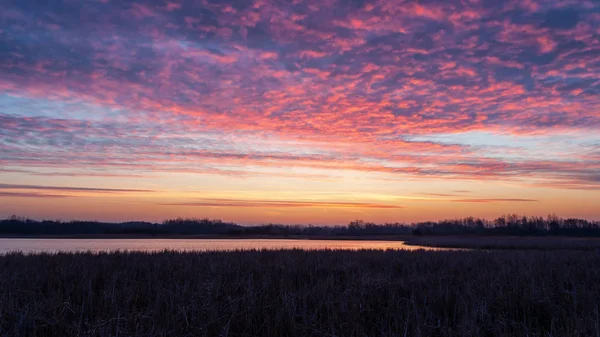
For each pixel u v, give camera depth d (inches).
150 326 308.5
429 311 338.3
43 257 705.0
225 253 885.8
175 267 605.6
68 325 301.6
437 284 476.4
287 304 350.0
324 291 409.7
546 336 296.0
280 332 308.7
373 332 306.2
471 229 5408.5
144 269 582.6
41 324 310.5
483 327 319.0
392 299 381.7
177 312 339.9
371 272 581.3
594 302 372.8
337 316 335.3
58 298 367.6
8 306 333.1
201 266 611.5
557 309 363.6
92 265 600.1
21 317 302.0
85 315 340.8
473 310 337.7
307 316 335.3
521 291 427.5
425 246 2271.2
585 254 935.7
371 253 947.3
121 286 432.5
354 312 338.6
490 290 422.9
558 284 466.3
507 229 5073.8
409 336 297.7
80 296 398.3
